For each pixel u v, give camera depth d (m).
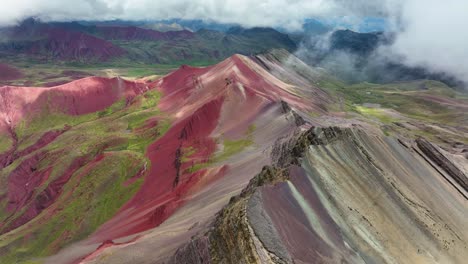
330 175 56.56
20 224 126.12
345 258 42.75
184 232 61.09
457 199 71.94
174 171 116.81
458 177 80.19
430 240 54.06
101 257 63.34
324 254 41.69
